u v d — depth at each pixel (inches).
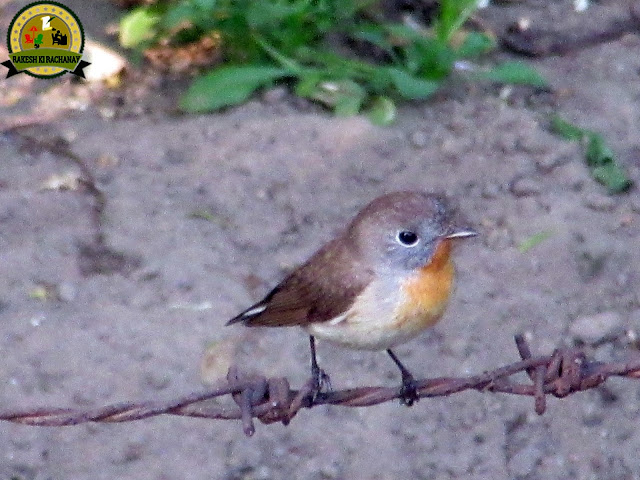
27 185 480.4
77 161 495.5
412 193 332.2
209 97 520.7
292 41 542.3
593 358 410.3
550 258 450.0
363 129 506.6
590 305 431.8
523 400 396.8
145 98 537.6
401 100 533.0
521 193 482.0
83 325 415.8
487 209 474.9
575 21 591.8
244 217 468.4
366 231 321.7
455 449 380.8
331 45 559.8
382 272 319.9
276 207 473.7
